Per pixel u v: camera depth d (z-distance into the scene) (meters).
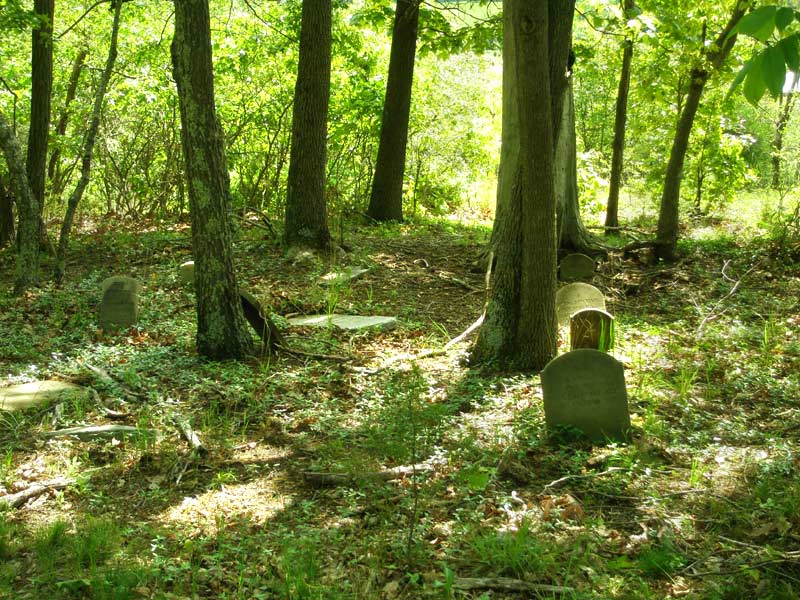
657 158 23.50
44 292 11.64
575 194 15.05
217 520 5.14
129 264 13.96
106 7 18.89
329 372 8.47
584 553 4.65
